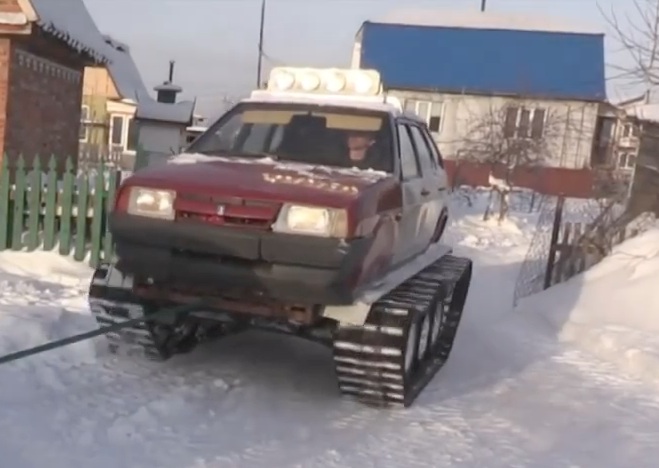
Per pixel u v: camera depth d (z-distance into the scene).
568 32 38.12
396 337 5.35
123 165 30.27
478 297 11.01
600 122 36.09
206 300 5.32
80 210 9.64
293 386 5.97
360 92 6.84
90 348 6.12
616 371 7.32
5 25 10.81
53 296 7.73
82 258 9.69
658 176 13.73
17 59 11.42
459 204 23.09
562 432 5.45
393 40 38.34
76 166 13.71
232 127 6.49
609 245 11.20
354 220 4.94
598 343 8.17
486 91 36.47
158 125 31.81
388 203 5.66
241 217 4.95
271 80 6.97
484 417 5.70
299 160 6.08
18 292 7.73
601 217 11.77
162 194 5.09
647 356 7.36
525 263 12.38
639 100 16.44
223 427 4.96
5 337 6.00
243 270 4.99
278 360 6.62
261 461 4.46
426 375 6.42
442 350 7.37
